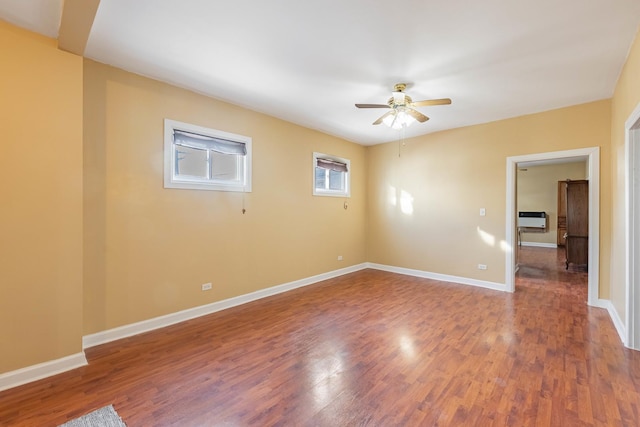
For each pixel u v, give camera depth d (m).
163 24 2.18
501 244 4.45
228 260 3.72
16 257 2.10
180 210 3.27
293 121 4.48
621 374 2.19
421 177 5.30
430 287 4.62
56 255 2.26
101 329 2.74
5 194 2.06
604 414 1.77
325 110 3.99
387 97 3.53
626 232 2.65
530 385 2.06
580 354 2.49
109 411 1.82
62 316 2.28
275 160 4.28
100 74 2.73
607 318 3.30
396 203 5.66
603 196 3.62
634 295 2.58
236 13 2.05
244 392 2.01
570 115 3.85
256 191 4.02
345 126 4.75
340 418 1.76
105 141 2.76
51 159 2.23
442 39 2.35
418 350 2.58
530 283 4.84
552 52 2.54
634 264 2.59
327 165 5.17
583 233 5.78
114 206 2.81
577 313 3.46
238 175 3.90
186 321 3.27
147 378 2.18
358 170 5.91
